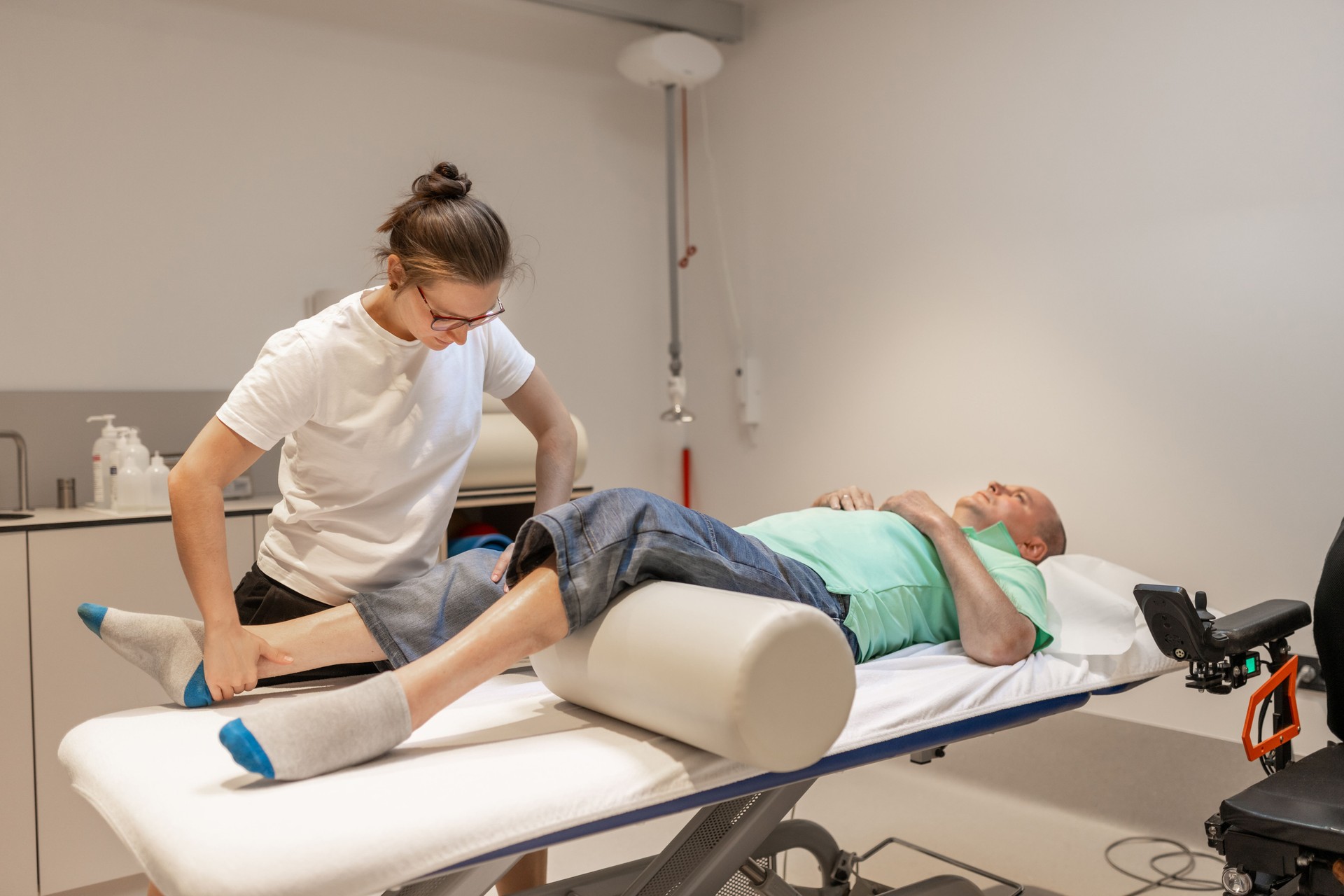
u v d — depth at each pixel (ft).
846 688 4.05
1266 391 7.52
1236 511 7.73
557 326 11.82
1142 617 6.21
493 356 5.56
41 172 8.80
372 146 10.53
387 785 3.61
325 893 3.15
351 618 4.92
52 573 7.36
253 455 4.67
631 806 3.77
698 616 4.00
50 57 8.83
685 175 12.55
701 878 4.76
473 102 11.17
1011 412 9.25
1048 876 7.22
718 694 3.74
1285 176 7.38
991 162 9.32
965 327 9.61
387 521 5.21
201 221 9.57
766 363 11.69
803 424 11.27
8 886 7.18
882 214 10.33
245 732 3.51
